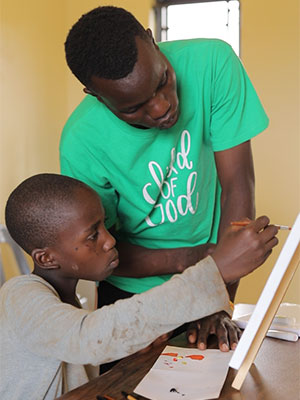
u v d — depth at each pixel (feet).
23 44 8.75
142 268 4.65
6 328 3.22
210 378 2.89
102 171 4.25
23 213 3.52
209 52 4.16
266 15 9.59
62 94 10.00
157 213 4.52
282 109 9.60
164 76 3.32
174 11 10.53
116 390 2.80
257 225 3.05
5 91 8.26
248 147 4.34
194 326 3.64
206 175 4.58
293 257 2.73
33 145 9.10
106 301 5.01
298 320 3.87
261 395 2.71
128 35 3.15
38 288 3.27
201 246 4.65
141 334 2.87
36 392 3.18
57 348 2.96
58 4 9.80
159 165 4.23
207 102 4.21
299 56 9.47
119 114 3.48
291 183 9.64
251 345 2.76
